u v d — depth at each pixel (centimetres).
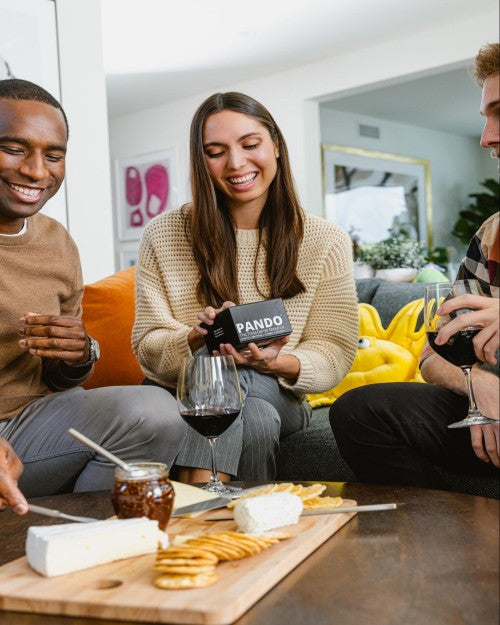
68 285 199
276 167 219
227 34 572
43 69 342
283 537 96
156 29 552
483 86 160
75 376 188
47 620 80
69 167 354
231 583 82
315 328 221
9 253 186
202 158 215
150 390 182
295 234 221
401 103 821
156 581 83
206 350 203
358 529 104
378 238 883
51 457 175
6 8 327
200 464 181
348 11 539
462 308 139
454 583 84
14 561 94
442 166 987
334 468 213
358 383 257
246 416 195
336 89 641
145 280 223
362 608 78
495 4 539
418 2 530
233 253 220
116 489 103
